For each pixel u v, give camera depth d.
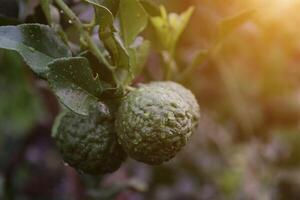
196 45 0.62
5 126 0.85
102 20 0.32
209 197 0.84
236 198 0.81
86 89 0.32
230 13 0.61
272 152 0.82
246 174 0.80
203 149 0.84
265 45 0.70
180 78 0.42
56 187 0.85
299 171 0.85
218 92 0.76
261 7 0.60
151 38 0.42
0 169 0.85
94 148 0.34
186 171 0.86
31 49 0.32
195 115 0.34
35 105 0.78
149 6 0.41
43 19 0.38
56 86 0.31
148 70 0.50
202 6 0.60
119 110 0.33
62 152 0.35
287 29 0.66
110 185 0.63
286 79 0.77
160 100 0.32
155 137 0.32
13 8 0.39
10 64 0.76
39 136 0.85
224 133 0.81
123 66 0.34
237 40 0.69
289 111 0.79
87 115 0.31
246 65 0.74
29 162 0.85
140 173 0.81
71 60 0.31
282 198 0.86
